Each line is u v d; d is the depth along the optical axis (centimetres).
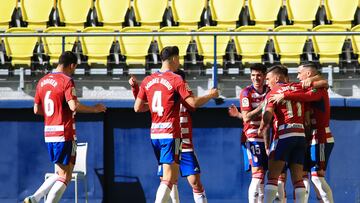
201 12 4309
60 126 2770
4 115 3538
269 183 2697
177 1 4325
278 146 2683
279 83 2739
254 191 2928
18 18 4394
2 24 4331
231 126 3494
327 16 4250
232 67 3903
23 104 3525
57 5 4359
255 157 2934
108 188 3528
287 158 2683
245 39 3959
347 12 4269
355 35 3638
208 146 3503
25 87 3819
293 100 2678
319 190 2884
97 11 4344
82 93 3809
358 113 3478
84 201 3500
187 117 2905
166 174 2573
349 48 3950
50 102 2772
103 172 3509
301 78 2783
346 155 3478
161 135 2572
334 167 3484
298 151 2698
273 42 3978
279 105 2683
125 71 3847
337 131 3488
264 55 3988
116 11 4347
